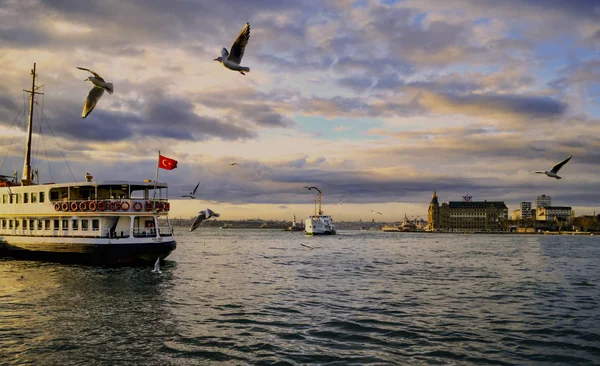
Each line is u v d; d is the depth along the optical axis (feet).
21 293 106.93
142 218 168.55
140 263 159.22
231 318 85.51
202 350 65.82
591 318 86.94
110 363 60.03
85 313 87.40
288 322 82.69
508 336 74.02
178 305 96.89
